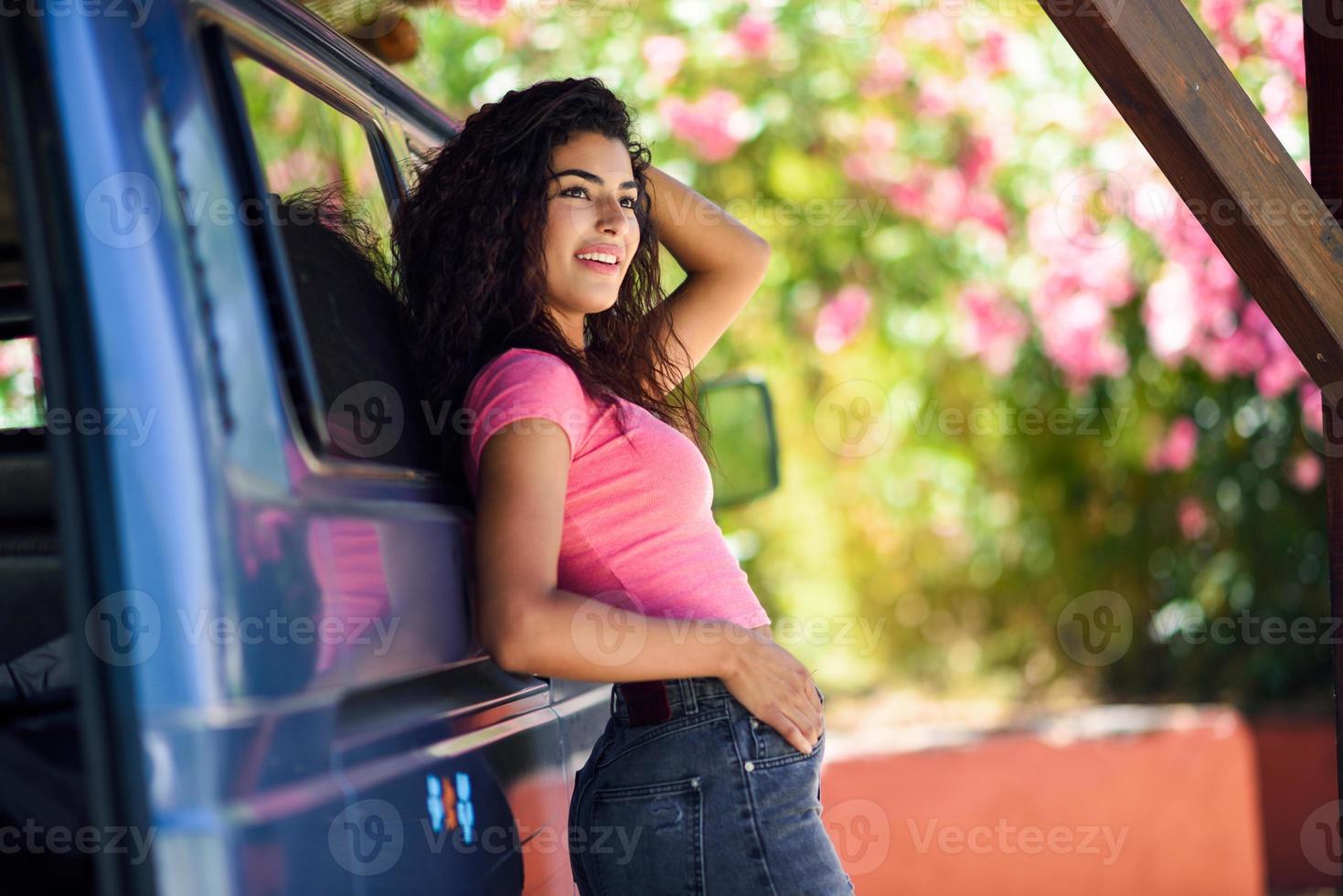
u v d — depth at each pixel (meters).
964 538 6.27
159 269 1.25
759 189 5.53
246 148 1.48
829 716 5.91
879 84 5.46
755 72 5.41
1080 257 5.39
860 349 5.90
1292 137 4.76
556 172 2.03
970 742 4.84
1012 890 4.77
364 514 1.46
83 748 1.17
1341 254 2.10
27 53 1.23
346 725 1.40
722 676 1.78
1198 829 4.87
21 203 1.22
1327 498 2.22
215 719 1.18
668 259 4.57
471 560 1.74
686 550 1.89
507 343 1.96
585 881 1.88
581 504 1.85
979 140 5.48
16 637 1.65
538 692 1.98
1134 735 4.89
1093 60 1.90
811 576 6.23
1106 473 6.00
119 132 1.25
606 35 5.32
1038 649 6.26
